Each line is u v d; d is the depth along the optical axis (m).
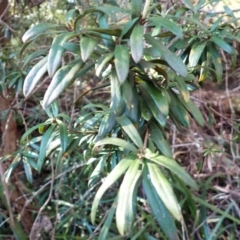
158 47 0.55
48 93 0.55
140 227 1.34
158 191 0.49
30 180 0.90
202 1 0.81
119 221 0.50
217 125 1.70
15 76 1.00
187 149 1.69
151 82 0.61
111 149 0.74
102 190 0.53
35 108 1.66
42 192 1.57
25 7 1.28
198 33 0.77
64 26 0.58
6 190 1.20
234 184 1.59
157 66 0.59
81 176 1.57
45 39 1.19
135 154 0.55
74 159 1.41
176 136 1.64
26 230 1.39
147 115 0.61
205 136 1.62
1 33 1.23
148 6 0.56
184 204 1.41
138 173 0.51
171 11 0.99
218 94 1.90
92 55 0.57
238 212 1.39
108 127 0.65
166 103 0.58
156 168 0.52
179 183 1.36
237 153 1.59
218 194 1.51
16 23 1.26
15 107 1.09
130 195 0.50
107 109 0.79
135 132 0.58
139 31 0.51
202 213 1.41
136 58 0.49
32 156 0.90
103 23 0.60
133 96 0.60
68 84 0.55
